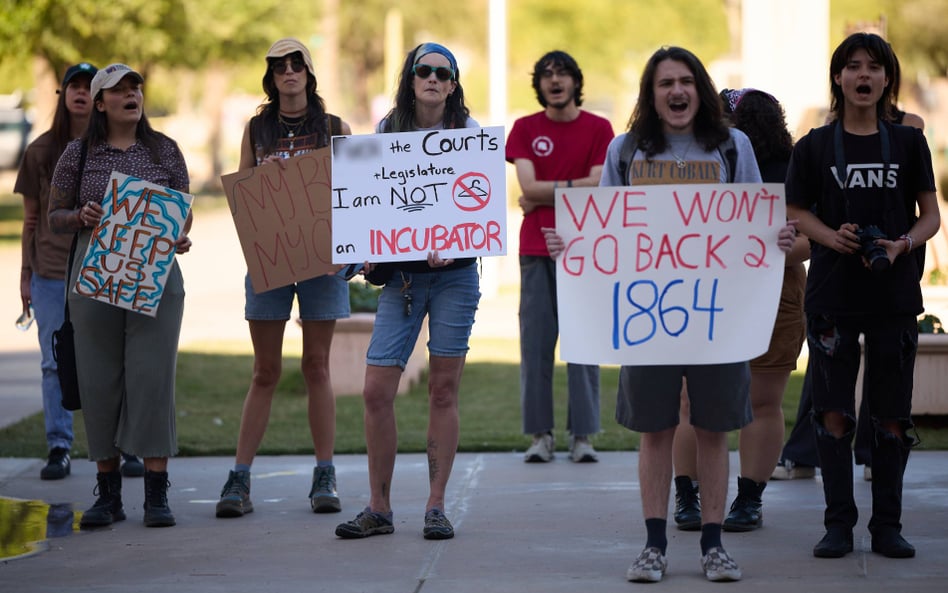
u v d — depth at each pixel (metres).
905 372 13.48
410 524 15.82
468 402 25.56
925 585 12.63
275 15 86.00
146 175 15.89
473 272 15.23
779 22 44.22
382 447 15.25
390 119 15.30
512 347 32.81
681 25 108.44
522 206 19.88
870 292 13.26
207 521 16.17
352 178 15.01
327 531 15.49
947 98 92.44
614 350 12.75
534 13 109.25
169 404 15.88
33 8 64.06
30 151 18.83
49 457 19.08
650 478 13.07
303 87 16.39
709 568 12.90
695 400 12.87
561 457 20.34
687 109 12.77
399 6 143.50
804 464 18.11
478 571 13.56
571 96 19.75
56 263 18.95
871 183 13.25
